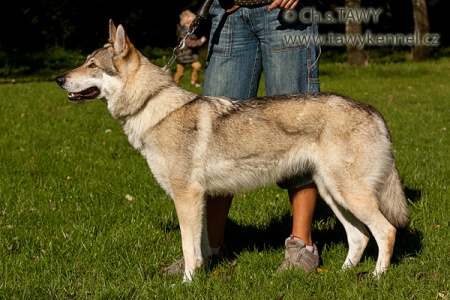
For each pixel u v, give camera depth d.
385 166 3.67
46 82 16.39
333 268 3.82
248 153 3.76
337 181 3.64
